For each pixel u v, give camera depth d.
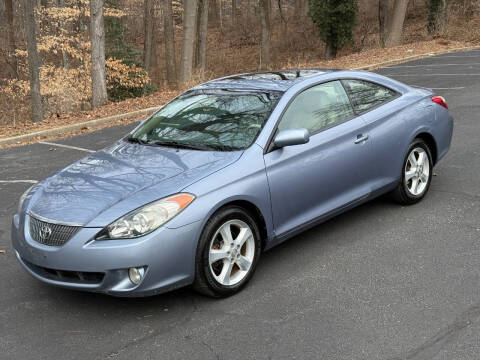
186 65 19.23
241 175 3.93
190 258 3.62
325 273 4.16
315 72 5.08
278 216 4.20
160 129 4.78
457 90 12.05
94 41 16.58
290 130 4.14
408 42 32.91
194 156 4.14
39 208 3.92
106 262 3.45
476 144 7.57
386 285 3.90
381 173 5.05
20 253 3.94
